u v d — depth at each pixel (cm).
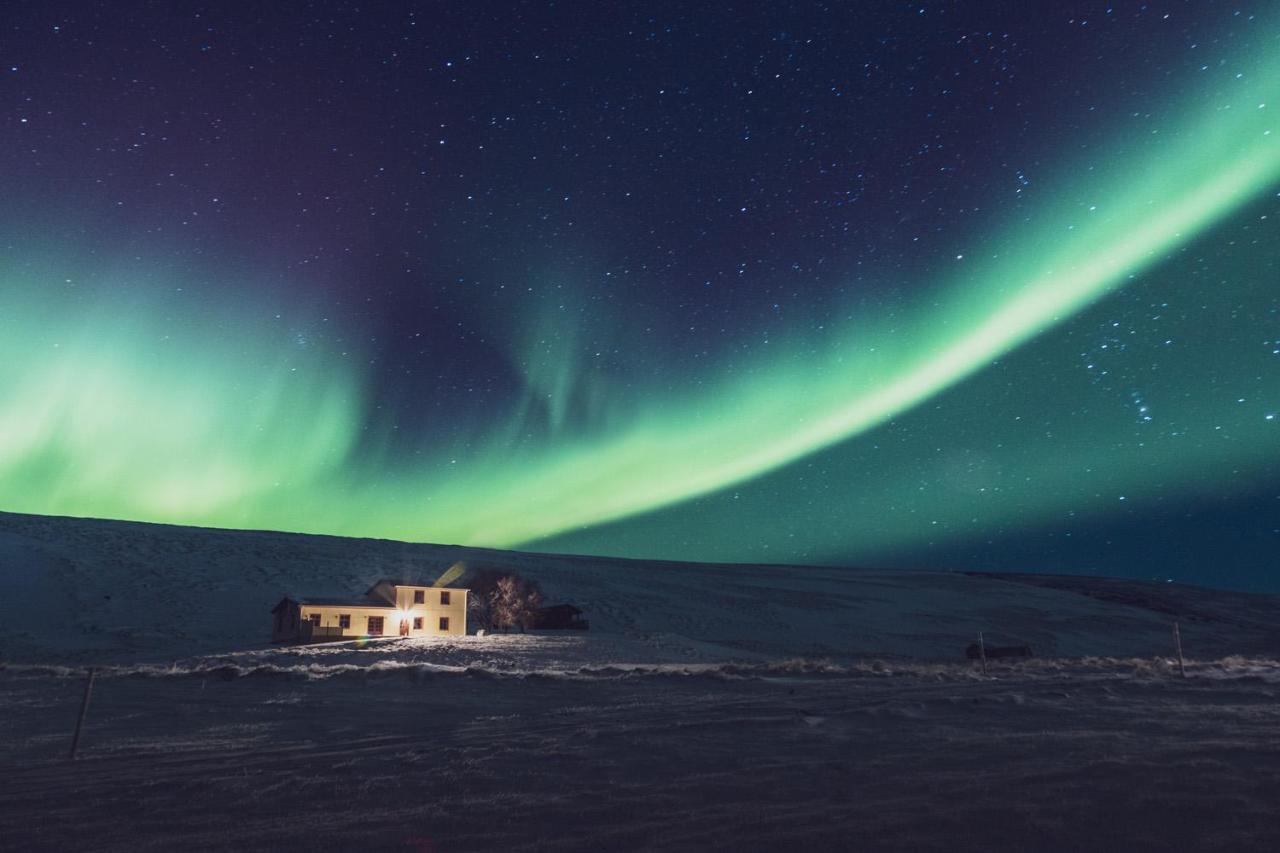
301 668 2809
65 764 1255
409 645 4162
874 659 5612
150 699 2141
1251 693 1584
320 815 793
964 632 7369
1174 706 1388
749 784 842
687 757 1035
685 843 618
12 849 700
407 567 8444
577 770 973
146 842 708
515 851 627
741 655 5231
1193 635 7744
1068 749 948
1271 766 789
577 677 2575
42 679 2698
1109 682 1917
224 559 7906
